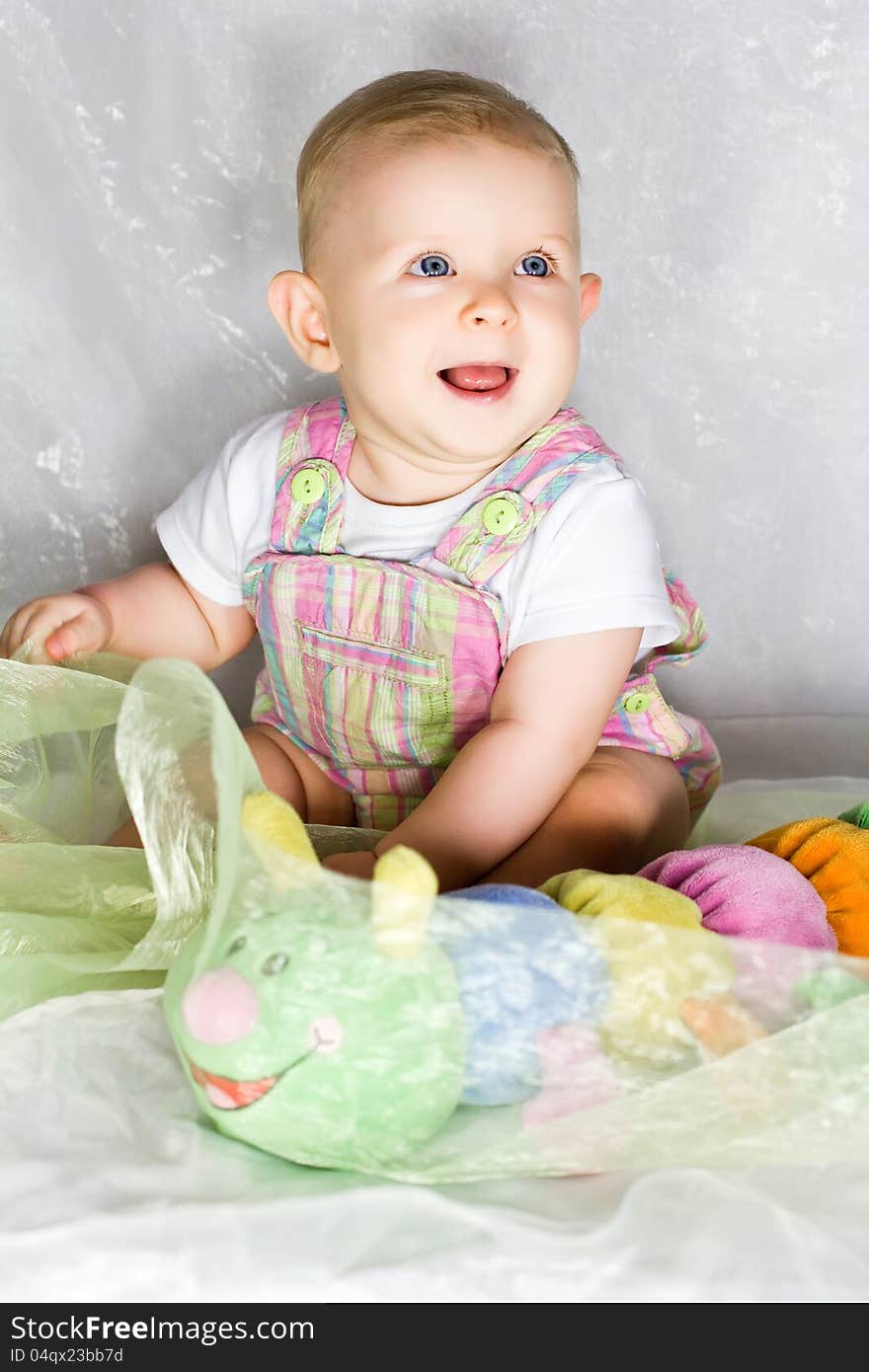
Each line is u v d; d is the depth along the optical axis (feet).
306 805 4.26
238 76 4.74
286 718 4.25
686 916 2.92
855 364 4.98
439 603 3.83
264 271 4.90
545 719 3.71
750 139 4.78
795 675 5.27
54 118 4.73
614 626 3.73
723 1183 2.65
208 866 2.98
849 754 5.02
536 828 3.72
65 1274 2.43
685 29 4.70
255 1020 2.60
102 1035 3.01
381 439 3.94
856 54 4.71
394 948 2.64
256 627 4.54
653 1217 2.56
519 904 2.81
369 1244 2.48
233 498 4.27
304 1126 2.64
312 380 4.99
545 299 3.74
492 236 3.69
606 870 3.70
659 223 4.86
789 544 5.15
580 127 4.78
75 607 4.21
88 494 5.02
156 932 2.98
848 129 4.77
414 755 4.03
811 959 2.81
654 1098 2.72
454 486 3.96
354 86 4.76
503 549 3.81
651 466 5.07
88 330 4.89
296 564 4.03
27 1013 3.08
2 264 4.80
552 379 3.77
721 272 4.90
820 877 3.23
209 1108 2.70
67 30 4.67
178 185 4.82
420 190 3.68
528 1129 2.70
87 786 3.80
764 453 5.06
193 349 4.95
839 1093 2.74
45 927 3.23
